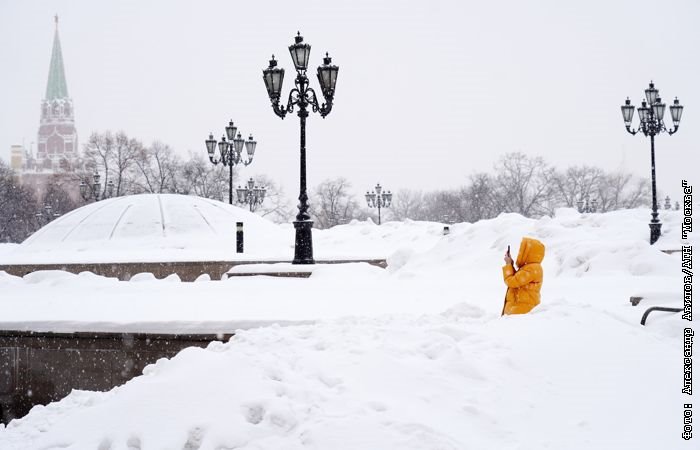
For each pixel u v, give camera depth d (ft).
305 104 67.72
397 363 20.11
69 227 116.37
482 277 56.03
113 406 18.76
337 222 296.51
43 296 48.65
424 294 46.65
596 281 48.19
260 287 51.19
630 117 101.35
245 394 18.33
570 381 20.58
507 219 71.56
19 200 274.98
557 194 336.29
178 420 17.69
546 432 17.92
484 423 17.84
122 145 247.29
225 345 23.91
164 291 49.96
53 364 37.09
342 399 18.19
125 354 36.32
